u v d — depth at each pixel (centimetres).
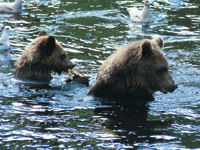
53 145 1034
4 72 1617
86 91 1461
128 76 1330
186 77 1577
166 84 1293
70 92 1447
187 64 1719
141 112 1256
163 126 1150
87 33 2108
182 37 2072
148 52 1293
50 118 1202
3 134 1089
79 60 1753
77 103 1335
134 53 1320
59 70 1583
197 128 1137
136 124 1165
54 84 1535
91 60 1758
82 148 1020
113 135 1090
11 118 1193
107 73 1360
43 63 1554
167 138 1075
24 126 1141
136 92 1355
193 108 1291
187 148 1022
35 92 1434
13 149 1011
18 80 1543
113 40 2012
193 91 1445
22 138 1070
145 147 1025
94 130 1123
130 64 1318
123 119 1204
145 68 1302
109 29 2181
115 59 1352
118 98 1370
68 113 1245
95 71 1650
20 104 1310
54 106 1302
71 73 1648
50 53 1555
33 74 1548
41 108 1282
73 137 1078
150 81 1309
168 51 1872
